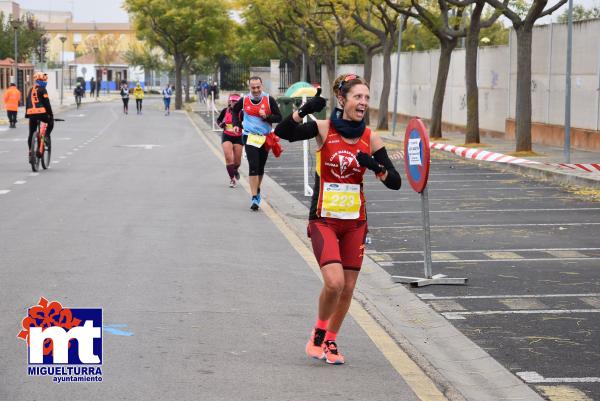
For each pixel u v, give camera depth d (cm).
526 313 1155
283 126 887
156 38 11069
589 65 3756
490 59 4984
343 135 889
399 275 1395
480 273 1403
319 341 925
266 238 1694
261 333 1031
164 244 1598
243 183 2705
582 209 2142
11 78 8875
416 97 6462
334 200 897
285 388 838
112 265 1397
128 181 2692
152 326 1047
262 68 12138
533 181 2781
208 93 12269
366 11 6438
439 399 816
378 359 941
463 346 1013
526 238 1728
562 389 859
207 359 923
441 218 1997
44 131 2978
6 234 1681
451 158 3678
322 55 7706
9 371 870
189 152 3994
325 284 888
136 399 798
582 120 3838
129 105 11394
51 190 2420
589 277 1371
